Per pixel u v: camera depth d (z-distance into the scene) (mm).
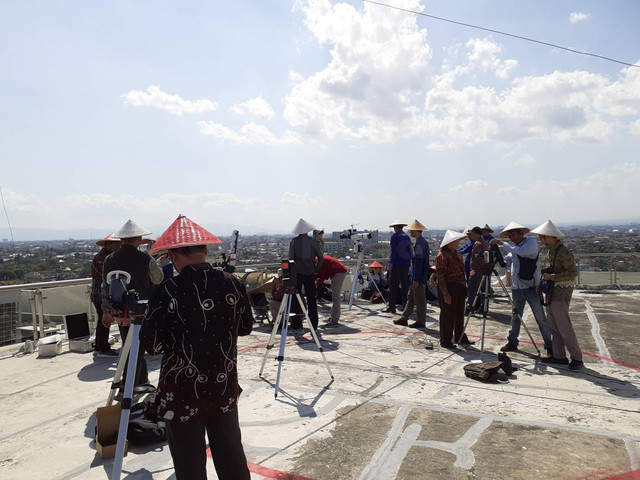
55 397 5117
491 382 5246
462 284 7039
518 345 7066
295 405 4605
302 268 8180
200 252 2459
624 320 8930
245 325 2559
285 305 5336
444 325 6996
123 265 4566
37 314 7625
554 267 5758
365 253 13008
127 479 3297
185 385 2234
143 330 2252
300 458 3508
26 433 4176
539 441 3705
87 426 4301
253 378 5531
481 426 4016
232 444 2355
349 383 5281
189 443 2234
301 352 6770
